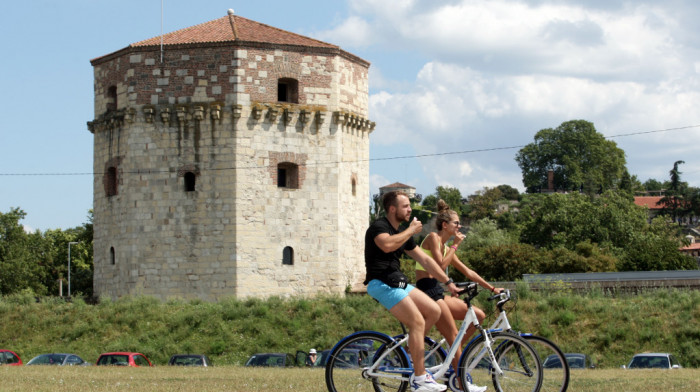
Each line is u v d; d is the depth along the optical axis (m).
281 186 58.78
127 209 58.28
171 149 57.72
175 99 57.84
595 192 170.50
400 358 14.86
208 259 56.72
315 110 58.91
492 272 96.31
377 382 14.96
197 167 57.31
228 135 57.09
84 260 119.12
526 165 186.88
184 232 57.19
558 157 180.75
